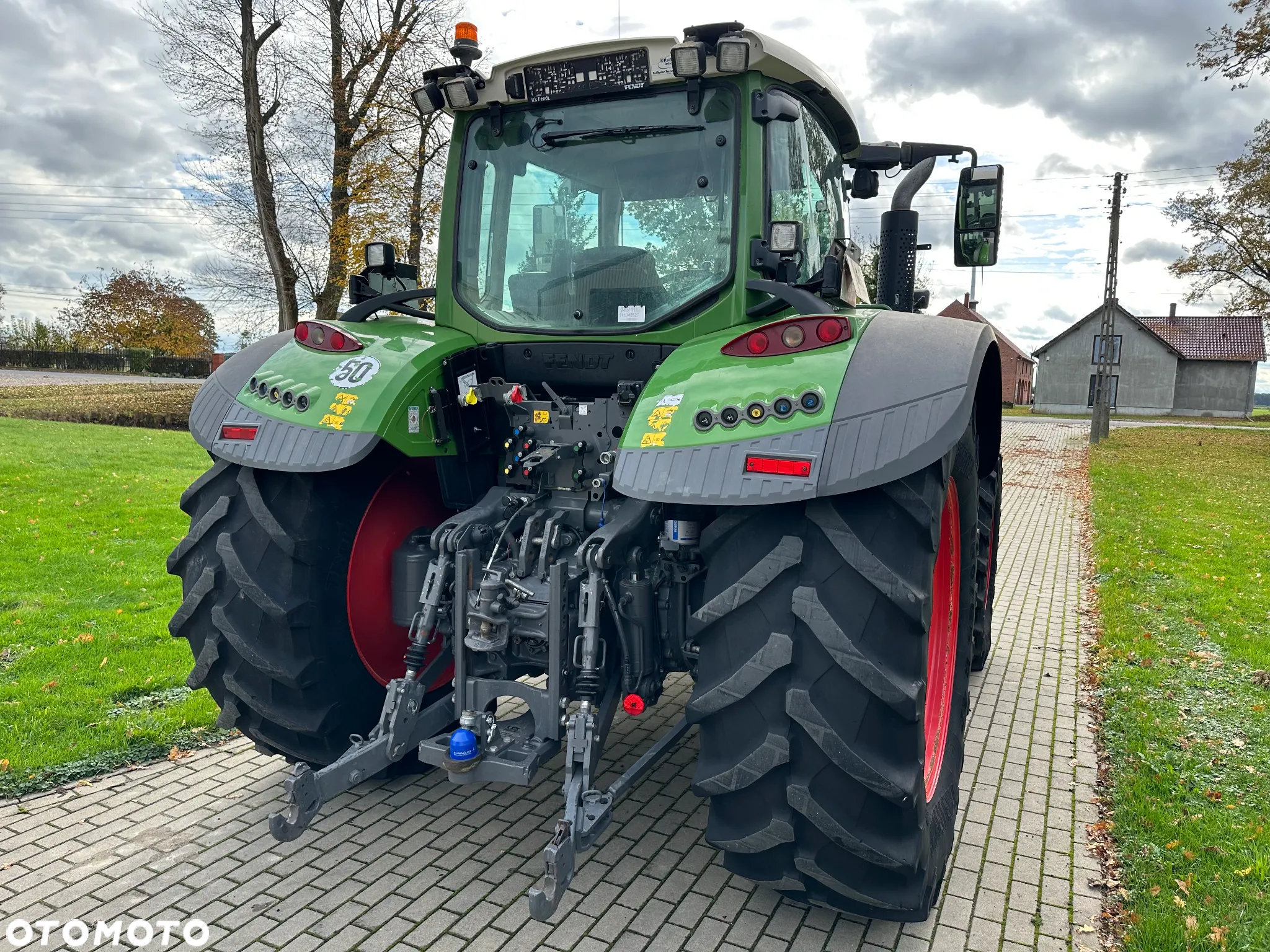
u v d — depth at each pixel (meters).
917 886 2.26
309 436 2.72
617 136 2.95
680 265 2.87
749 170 2.75
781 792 2.20
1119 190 25.16
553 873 2.17
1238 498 13.65
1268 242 24.44
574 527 2.91
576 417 2.97
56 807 3.27
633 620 2.67
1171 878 2.91
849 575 2.14
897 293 3.56
